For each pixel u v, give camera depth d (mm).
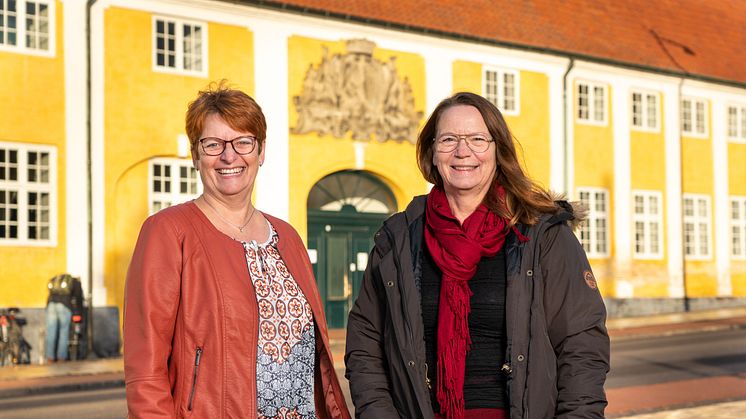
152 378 3164
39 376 15289
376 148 22516
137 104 19422
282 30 21250
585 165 26781
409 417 3330
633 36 29156
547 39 26016
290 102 21312
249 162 3492
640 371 14539
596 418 3139
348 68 22109
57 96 18500
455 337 3197
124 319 3307
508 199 3369
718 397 11648
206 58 20312
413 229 3453
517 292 3193
